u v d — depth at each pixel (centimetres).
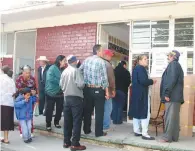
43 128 650
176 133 551
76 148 529
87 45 775
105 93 565
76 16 789
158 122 594
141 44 712
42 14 798
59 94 625
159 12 681
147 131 615
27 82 605
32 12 773
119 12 728
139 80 563
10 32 933
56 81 619
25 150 535
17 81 602
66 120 543
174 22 677
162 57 682
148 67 697
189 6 651
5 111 558
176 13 664
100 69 552
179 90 537
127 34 877
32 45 976
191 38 661
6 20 883
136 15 706
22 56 951
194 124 640
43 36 854
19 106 575
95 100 564
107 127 629
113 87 592
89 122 591
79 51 787
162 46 690
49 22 838
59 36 823
